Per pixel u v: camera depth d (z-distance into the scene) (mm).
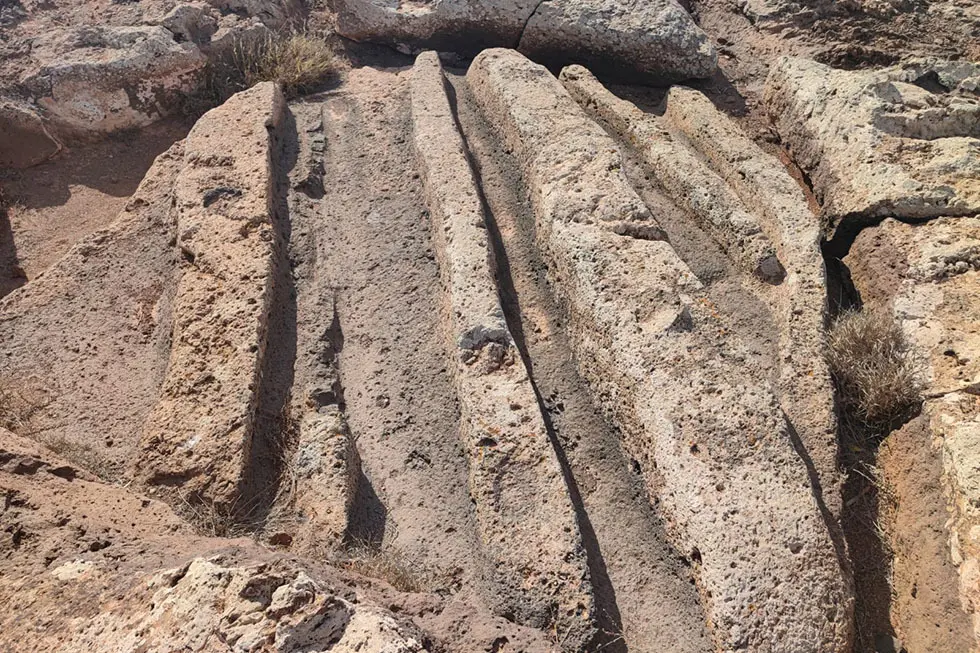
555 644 2164
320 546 2551
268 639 1869
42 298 3459
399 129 4047
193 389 2900
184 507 2666
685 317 2727
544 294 3195
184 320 3098
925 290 3119
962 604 2396
